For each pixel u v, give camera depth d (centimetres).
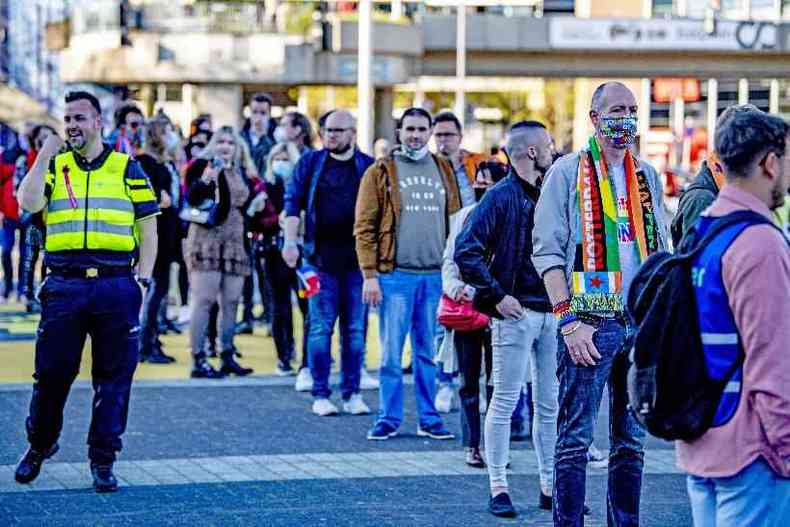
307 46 6694
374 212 1445
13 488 1180
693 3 7894
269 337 2297
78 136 1146
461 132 1512
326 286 1573
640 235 953
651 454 1390
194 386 1772
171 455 1339
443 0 7200
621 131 940
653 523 1097
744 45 7369
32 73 7338
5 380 1789
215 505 1130
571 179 959
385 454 1367
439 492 1197
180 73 6712
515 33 7294
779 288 617
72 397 1653
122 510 1106
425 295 1456
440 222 1456
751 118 645
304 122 1906
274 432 1473
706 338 637
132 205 1168
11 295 2903
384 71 6912
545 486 1130
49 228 1152
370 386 1795
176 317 2555
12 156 2753
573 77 7538
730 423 632
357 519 1089
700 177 1044
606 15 7856
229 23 6738
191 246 1817
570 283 957
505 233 1103
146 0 6850
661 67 7519
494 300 1086
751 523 630
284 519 1085
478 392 1321
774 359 613
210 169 1784
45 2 7269
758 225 629
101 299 1151
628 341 934
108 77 6806
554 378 1116
